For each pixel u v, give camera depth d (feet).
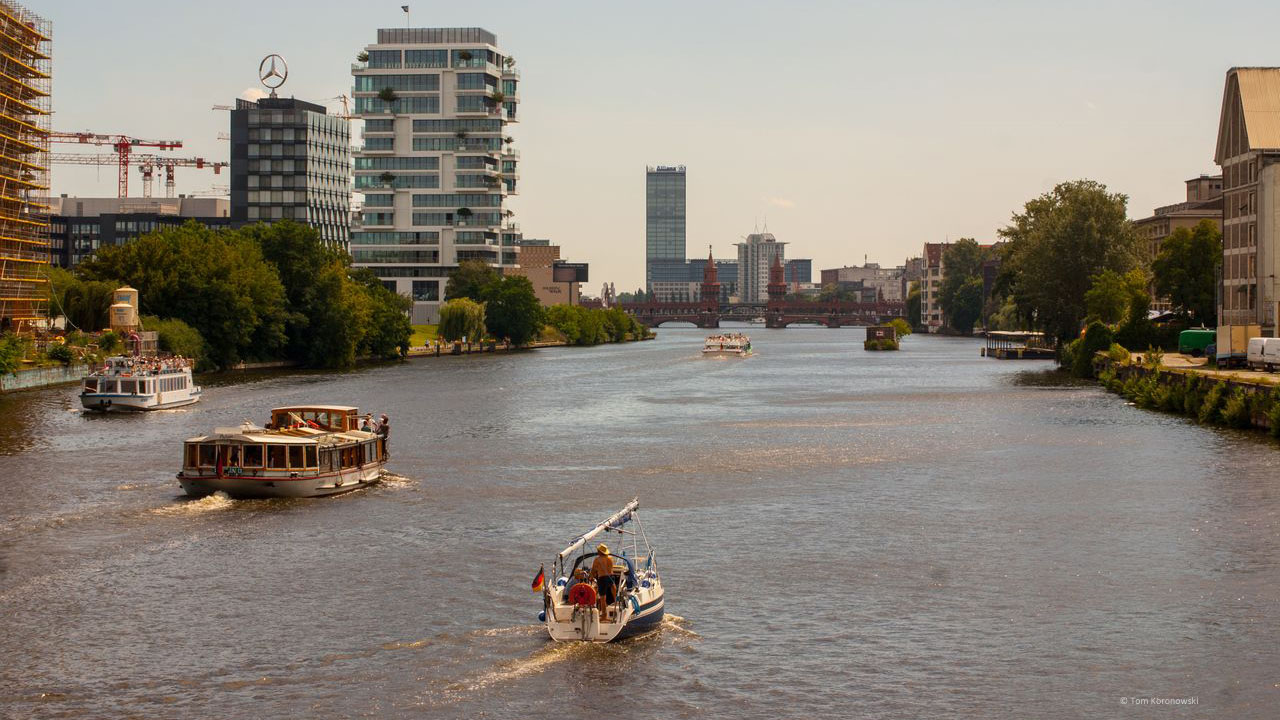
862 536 193.16
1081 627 145.69
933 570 171.63
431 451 290.56
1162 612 151.33
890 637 142.31
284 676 130.00
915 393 469.16
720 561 176.86
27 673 130.72
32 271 537.24
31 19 558.97
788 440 314.76
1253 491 227.20
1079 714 120.67
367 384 494.18
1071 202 612.70
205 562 174.91
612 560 149.07
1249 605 153.79
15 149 538.88
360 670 131.64
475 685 127.75
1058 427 335.26
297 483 222.69
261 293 568.00
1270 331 433.89
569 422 358.84
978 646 139.33
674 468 263.90
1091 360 549.13
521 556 179.22
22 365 443.32
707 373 613.93
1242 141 461.78
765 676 130.31
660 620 146.30
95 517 204.95
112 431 319.27
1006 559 177.78
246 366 584.81
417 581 164.86
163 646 138.92
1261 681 128.57
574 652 136.87
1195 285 539.29
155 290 536.01
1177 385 373.40
